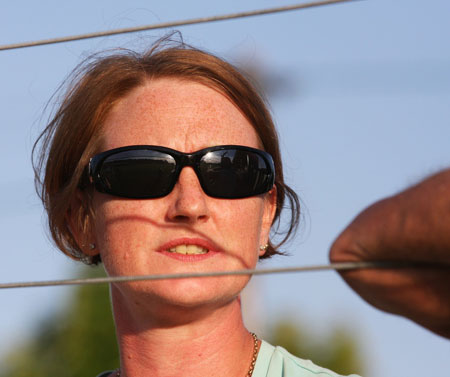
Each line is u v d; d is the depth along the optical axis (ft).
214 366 20.75
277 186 23.73
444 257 15.55
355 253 16.24
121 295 21.34
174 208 20.06
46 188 23.39
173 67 21.68
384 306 16.66
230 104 21.80
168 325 20.59
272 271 16.06
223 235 20.22
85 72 23.66
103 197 21.01
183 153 20.44
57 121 24.22
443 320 16.31
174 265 19.90
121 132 21.24
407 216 15.67
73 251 23.70
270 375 21.20
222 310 20.75
